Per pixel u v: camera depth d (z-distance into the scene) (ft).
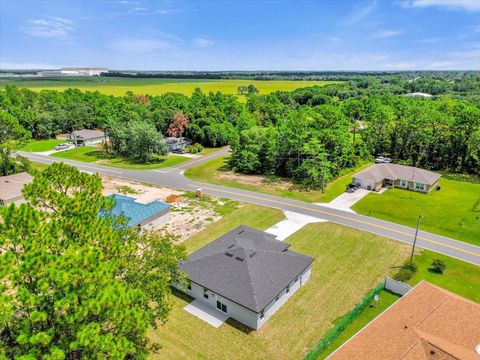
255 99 429.79
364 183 181.88
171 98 435.12
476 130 204.23
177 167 230.27
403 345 59.98
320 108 235.20
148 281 64.95
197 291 89.92
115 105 356.18
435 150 225.76
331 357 61.87
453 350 57.88
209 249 101.65
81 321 45.06
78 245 53.57
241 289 82.79
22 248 51.31
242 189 183.11
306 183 190.60
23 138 187.11
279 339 76.84
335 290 94.63
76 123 354.54
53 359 38.86
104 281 46.14
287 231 132.05
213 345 75.10
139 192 176.96
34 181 64.34
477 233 129.18
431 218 143.54
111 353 43.19
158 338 76.89
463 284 97.25
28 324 41.55
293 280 89.81
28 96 451.53
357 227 135.33
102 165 235.20
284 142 204.03
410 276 99.86
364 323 81.66
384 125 249.14
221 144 302.86
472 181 197.88
